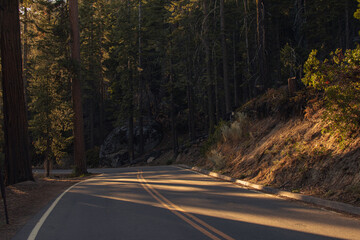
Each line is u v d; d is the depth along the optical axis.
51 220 7.95
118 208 9.21
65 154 30.48
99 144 57.44
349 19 40.00
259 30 22.59
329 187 9.38
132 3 49.00
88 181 19.92
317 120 13.50
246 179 14.45
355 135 10.07
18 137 16.39
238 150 19.89
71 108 29.53
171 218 7.52
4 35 16.12
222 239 5.64
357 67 10.28
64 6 28.22
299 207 8.45
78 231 6.67
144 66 51.09
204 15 36.12
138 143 50.66
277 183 11.88
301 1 43.91
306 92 15.52
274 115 19.25
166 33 42.78
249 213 7.88
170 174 21.55
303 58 36.44
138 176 21.30
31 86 30.72
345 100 10.03
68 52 29.02
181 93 52.59
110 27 53.25
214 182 15.37
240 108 27.25
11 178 16.09
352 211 7.41
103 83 55.75
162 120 54.12
